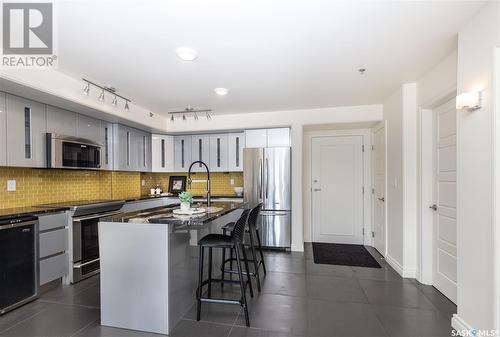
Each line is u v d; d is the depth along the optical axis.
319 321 2.34
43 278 2.86
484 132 1.80
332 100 3.98
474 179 1.89
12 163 2.79
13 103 2.80
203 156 5.34
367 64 2.71
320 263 3.93
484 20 1.80
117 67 2.75
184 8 1.78
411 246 3.28
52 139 3.15
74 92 3.08
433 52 2.45
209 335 2.13
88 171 4.23
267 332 2.17
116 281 2.27
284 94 3.69
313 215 5.33
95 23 1.95
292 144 4.60
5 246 2.49
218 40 2.22
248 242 4.24
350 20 1.93
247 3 1.74
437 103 2.82
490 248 1.74
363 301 2.70
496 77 1.71
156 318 2.18
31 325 2.29
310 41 2.24
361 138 5.11
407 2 1.74
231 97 3.81
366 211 5.09
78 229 3.27
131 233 2.23
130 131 4.62
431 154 3.04
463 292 2.02
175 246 2.29
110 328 2.25
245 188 4.80
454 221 2.61
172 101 4.01
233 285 3.12
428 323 2.29
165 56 2.51
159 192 5.61
